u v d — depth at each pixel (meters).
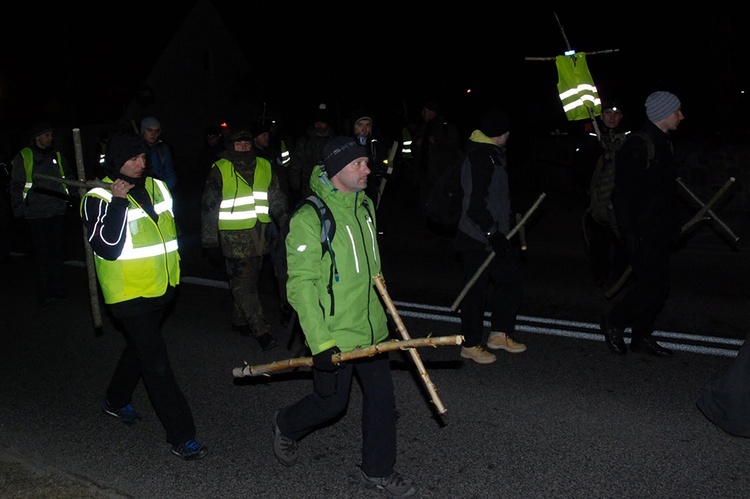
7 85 31.80
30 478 4.43
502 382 5.64
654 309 5.91
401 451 4.64
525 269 9.11
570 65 6.84
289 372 6.02
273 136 9.26
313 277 3.75
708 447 4.52
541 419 5.00
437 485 4.24
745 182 11.42
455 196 5.81
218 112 33.22
